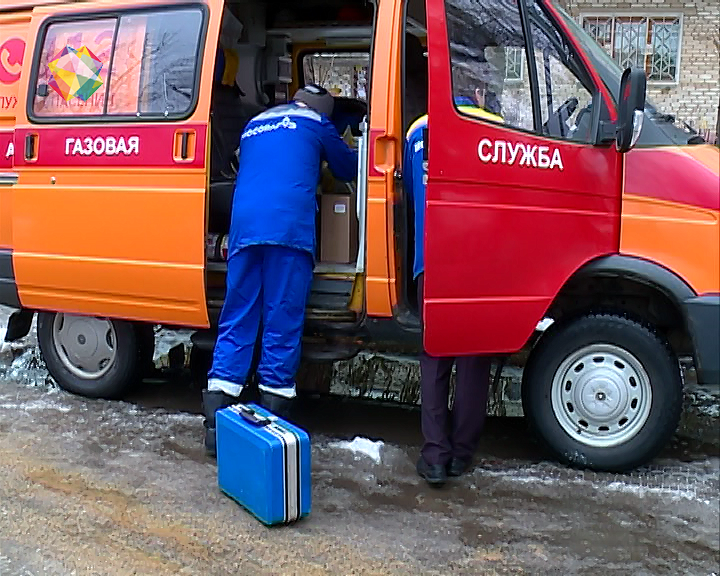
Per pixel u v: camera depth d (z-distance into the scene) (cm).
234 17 510
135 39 445
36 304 487
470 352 374
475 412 396
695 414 495
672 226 378
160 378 562
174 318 445
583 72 394
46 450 428
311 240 406
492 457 431
